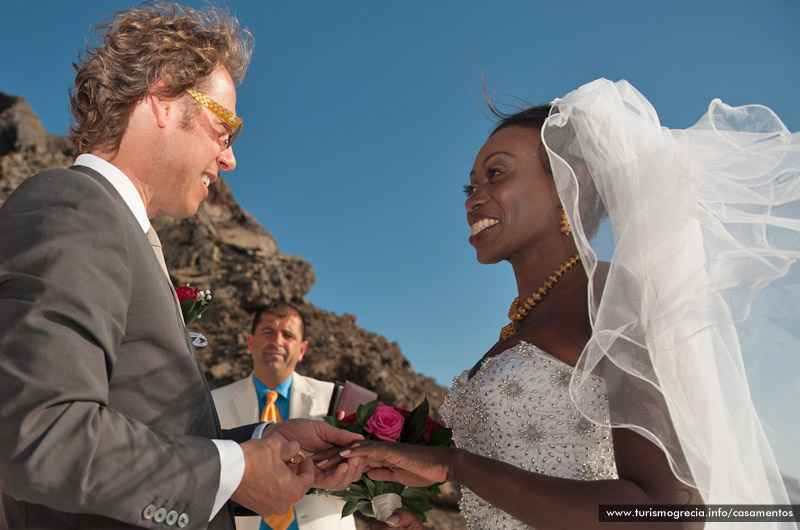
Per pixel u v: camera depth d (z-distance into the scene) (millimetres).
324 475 2180
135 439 1620
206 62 2170
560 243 2262
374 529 2439
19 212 1699
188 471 1658
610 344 1755
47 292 1576
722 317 1724
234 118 2217
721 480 1685
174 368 1863
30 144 26172
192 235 24703
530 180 2264
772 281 1820
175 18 2221
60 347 1551
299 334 5551
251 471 1806
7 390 1507
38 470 1484
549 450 1959
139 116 2066
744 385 1789
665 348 1736
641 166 1932
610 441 1963
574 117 2072
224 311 19109
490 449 2080
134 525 1687
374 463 2352
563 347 2041
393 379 17250
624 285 1823
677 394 1709
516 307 2396
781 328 1816
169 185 2141
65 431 1512
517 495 1840
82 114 2072
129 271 1762
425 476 2080
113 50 2066
